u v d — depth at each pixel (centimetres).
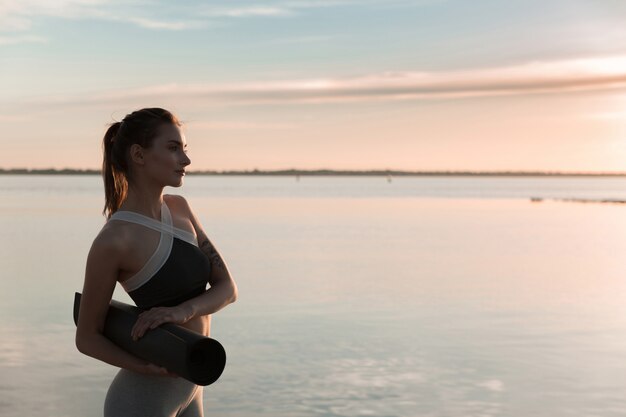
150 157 220
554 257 2180
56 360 827
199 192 12756
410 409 668
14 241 2522
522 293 1435
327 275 1684
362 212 5134
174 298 223
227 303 232
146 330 207
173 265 221
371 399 701
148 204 224
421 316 1157
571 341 970
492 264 1969
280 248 2375
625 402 691
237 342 952
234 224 3641
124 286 224
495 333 1021
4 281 1527
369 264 1927
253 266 1859
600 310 1228
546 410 666
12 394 689
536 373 798
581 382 763
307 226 3522
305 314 1166
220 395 711
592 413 657
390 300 1324
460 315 1170
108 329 219
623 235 3120
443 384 753
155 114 223
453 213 5106
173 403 226
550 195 12138
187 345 193
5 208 5278
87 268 217
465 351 906
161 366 210
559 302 1320
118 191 234
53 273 1661
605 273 1786
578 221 4197
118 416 224
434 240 2775
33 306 1209
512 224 3869
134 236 218
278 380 765
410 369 813
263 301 1298
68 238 2658
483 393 722
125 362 216
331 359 860
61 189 14150
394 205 6612
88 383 732
